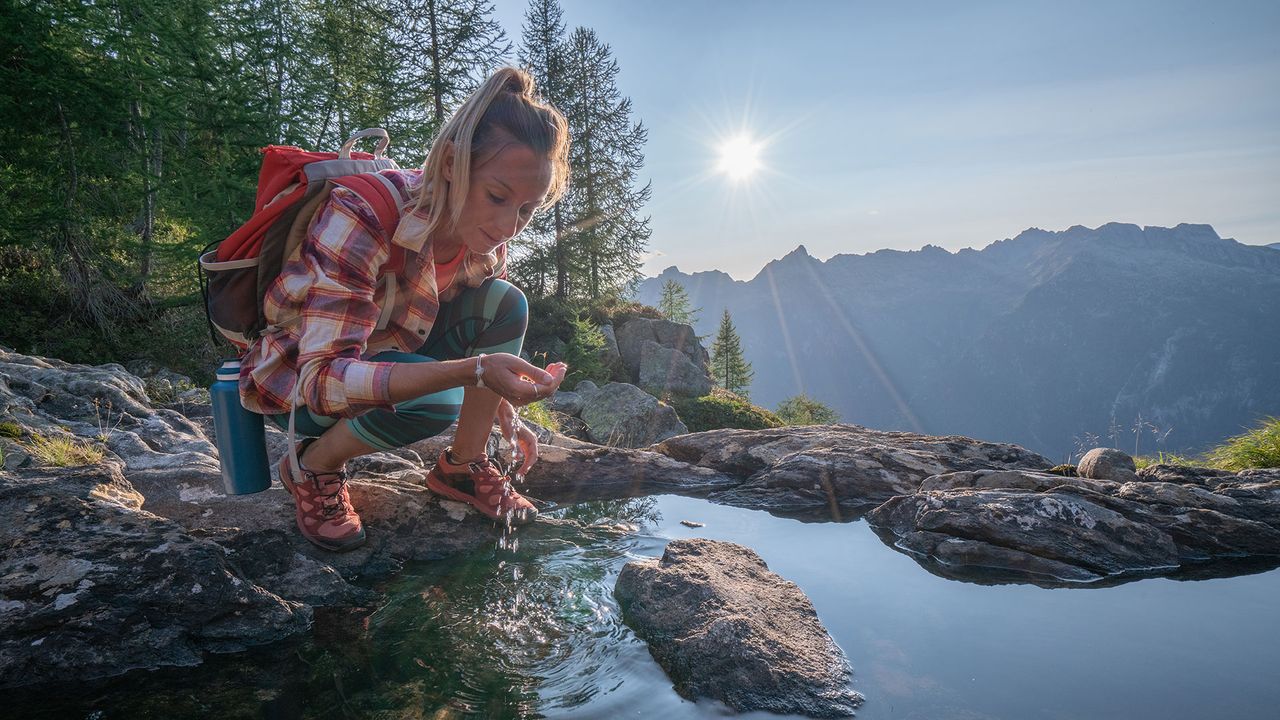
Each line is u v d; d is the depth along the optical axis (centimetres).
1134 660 168
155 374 945
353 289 153
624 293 2756
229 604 179
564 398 1377
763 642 168
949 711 141
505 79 151
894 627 190
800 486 365
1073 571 243
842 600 212
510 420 243
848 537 289
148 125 1059
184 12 1056
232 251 159
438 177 152
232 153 1096
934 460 394
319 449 202
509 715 140
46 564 176
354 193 154
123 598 172
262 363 168
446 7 1772
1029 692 149
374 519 245
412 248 159
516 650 173
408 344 182
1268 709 140
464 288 215
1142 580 240
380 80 1577
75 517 194
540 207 167
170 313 1132
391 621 189
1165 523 278
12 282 1000
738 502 353
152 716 141
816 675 157
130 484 241
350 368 147
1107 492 308
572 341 2114
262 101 1081
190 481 252
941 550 261
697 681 154
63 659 159
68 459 266
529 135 147
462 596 207
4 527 186
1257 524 276
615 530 282
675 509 333
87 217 1048
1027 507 273
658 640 179
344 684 154
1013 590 224
